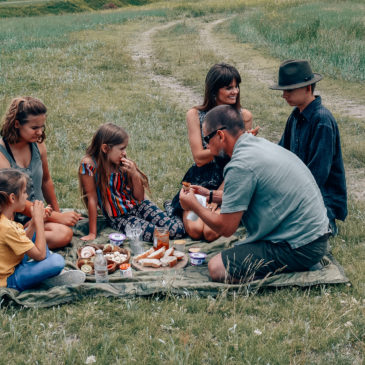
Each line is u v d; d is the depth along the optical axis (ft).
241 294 11.85
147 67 54.90
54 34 82.23
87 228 15.90
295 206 11.55
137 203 16.19
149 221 15.89
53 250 14.37
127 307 11.11
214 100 15.08
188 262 13.93
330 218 14.71
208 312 11.15
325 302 11.29
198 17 127.24
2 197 11.10
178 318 10.73
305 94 14.35
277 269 12.11
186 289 11.86
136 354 9.52
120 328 10.44
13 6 274.77
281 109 35.91
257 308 11.29
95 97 38.42
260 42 70.38
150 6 177.88
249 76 49.44
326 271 12.57
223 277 12.26
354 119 32.91
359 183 21.58
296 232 11.70
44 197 15.64
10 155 13.28
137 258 13.80
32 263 11.86
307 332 10.07
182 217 16.02
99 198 15.65
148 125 30.78
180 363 8.99
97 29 94.43
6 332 10.11
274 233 12.02
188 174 16.08
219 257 12.37
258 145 11.66
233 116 11.58
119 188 15.72
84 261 13.21
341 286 12.19
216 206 14.89
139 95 40.09
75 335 10.28
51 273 11.89
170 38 82.79
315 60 52.60
